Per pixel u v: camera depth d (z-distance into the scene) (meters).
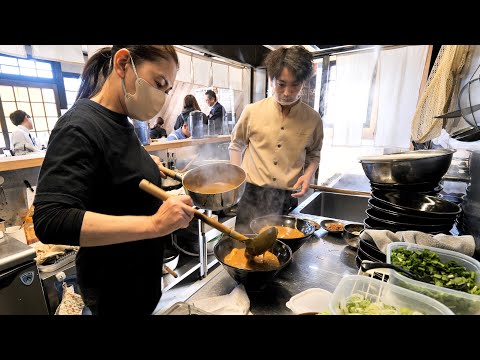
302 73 1.30
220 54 2.05
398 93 1.98
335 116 2.24
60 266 1.50
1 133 3.93
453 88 1.32
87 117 0.74
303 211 1.76
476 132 0.99
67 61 1.61
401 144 2.06
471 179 1.12
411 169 1.12
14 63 3.85
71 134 0.69
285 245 0.98
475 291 0.71
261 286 0.81
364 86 2.08
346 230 1.27
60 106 4.41
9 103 3.92
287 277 0.96
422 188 1.18
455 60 1.26
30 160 1.54
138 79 0.77
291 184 1.59
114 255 0.88
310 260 1.07
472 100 0.95
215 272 1.08
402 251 0.85
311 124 1.57
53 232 0.63
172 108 3.57
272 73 1.36
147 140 2.08
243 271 0.77
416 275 0.77
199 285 1.00
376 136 2.15
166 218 0.71
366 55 2.01
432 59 1.85
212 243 1.78
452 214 0.95
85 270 0.88
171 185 1.44
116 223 0.67
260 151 1.60
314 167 1.65
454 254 0.83
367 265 0.75
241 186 0.93
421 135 1.49
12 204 1.63
